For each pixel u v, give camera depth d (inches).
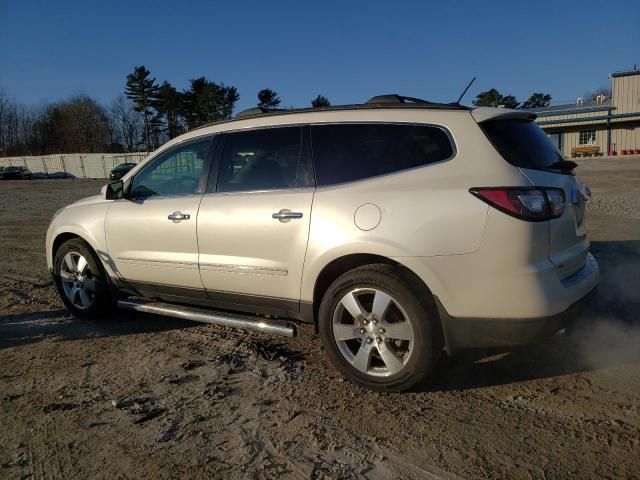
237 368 153.9
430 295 129.4
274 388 140.6
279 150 155.6
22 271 289.6
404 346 136.3
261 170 157.8
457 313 126.3
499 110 136.9
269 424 122.6
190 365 155.6
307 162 149.4
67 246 202.1
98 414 129.0
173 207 171.6
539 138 143.4
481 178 125.3
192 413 128.5
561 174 138.9
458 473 102.7
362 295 136.7
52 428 123.0
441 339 130.7
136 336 183.5
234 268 157.2
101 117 3154.5
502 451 109.3
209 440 116.6
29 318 205.5
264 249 150.9
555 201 128.1
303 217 143.4
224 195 162.1
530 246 122.1
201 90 2502.5
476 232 123.1
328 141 148.2
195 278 167.9
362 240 132.9
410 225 128.3
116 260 188.2
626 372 144.3
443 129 134.0
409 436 116.0
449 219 125.2
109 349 171.3
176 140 180.9
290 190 149.6
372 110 145.6
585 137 1744.6
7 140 3125.0
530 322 122.9
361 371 136.3
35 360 163.0
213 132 171.6
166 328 191.6
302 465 106.7
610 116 1656.0
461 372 147.3
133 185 189.3
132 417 127.1
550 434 115.0
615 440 111.9
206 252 163.5
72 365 158.7
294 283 146.8
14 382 147.7
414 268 127.8
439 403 130.4
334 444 113.8
